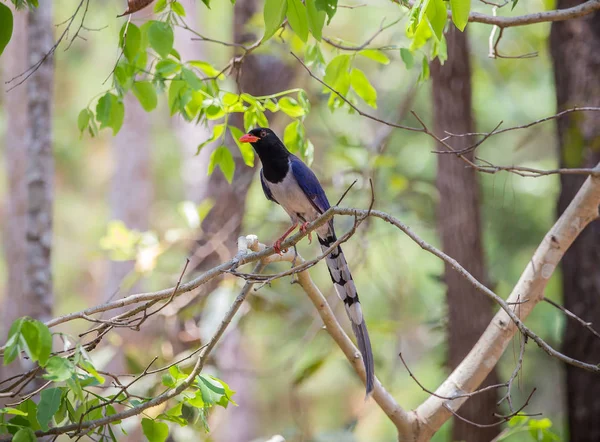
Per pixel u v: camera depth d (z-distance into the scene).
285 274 6.57
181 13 7.90
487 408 10.91
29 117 11.82
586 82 10.30
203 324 12.12
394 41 12.65
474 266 11.38
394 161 14.09
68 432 6.35
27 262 11.80
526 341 5.96
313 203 9.42
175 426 11.20
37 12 11.73
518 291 7.95
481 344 8.06
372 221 15.09
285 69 14.48
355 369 8.46
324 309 8.16
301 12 6.27
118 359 15.62
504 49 16.73
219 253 13.27
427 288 18.11
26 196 11.87
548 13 7.64
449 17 8.13
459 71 11.41
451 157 11.48
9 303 12.36
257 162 14.33
